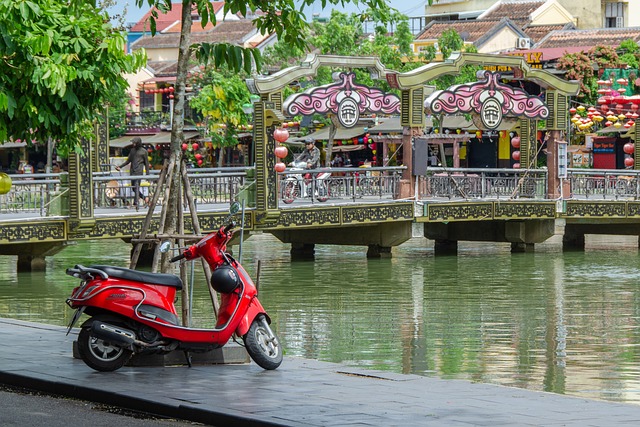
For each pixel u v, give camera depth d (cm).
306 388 1060
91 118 1788
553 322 1980
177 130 1281
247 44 6650
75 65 1714
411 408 960
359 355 1600
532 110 3459
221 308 1188
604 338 1781
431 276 2781
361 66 3164
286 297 2356
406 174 3206
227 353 1220
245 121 5081
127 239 2950
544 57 5434
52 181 2572
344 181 3134
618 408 966
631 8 6906
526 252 3503
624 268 2989
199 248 1200
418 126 3219
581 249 3625
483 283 2625
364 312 2120
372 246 3291
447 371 1455
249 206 2858
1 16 1577
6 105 1598
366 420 907
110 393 1027
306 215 2928
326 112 3133
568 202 3450
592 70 5269
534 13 6388
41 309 2108
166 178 1281
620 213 3525
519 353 1625
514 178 3450
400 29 5219
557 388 1330
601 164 5228
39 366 1165
